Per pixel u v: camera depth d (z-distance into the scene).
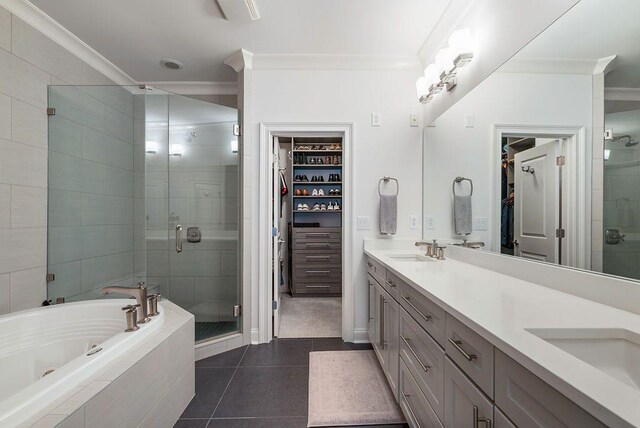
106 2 1.80
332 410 1.57
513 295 1.02
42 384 0.90
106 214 2.41
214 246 2.54
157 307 1.66
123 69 2.62
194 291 2.55
